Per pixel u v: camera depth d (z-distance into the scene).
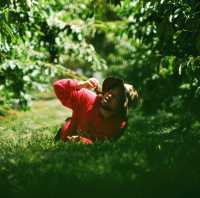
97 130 10.71
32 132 13.51
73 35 16.72
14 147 10.49
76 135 10.84
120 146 9.67
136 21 15.26
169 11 11.93
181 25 11.88
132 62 19.45
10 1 12.98
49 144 10.45
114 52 27.31
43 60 16.77
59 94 10.91
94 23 17.83
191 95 14.98
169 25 11.98
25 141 11.54
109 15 23.30
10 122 15.62
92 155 9.09
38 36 16.16
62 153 9.30
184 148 9.37
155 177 7.80
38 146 10.25
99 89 10.95
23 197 7.34
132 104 10.91
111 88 10.64
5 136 13.46
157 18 12.88
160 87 17.55
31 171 8.36
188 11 11.74
